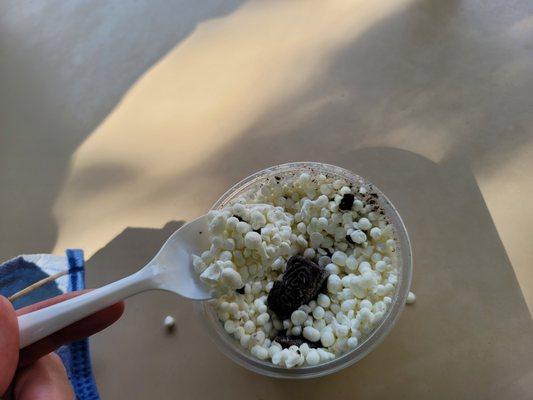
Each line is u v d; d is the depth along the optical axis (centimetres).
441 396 19
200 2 27
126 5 28
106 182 24
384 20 24
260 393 20
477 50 23
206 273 16
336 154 23
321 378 19
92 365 21
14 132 26
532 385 18
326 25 25
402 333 20
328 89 24
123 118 25
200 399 20
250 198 20
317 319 19
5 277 20
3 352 13
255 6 26
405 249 19
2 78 27
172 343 21
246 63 25
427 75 23
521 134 21
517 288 19
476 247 20
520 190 20
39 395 14
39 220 24
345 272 19
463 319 19
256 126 24
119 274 22
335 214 19
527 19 23
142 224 23
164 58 26
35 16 28
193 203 23
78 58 27
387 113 23
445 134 22
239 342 18
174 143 24
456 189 21
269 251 17
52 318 15
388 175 22
